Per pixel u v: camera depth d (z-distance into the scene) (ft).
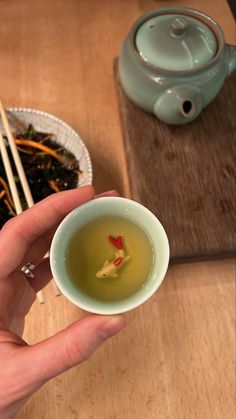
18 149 1.05
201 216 0.93
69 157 1.03
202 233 0.91
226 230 0.91
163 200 0.95
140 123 1.06
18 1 1.36
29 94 1.18
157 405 0.79
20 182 1.01
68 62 1.23
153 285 0.58
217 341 0.86
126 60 0.98
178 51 0.92
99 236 0.67
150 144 1.03
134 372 0.83
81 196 0.74
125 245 0.67
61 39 1.28
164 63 0.92
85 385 0.81
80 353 0.58
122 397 0.80
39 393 0.80
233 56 0.98
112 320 0.58
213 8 1.35
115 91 1.18
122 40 1.28
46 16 1.33
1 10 1.34
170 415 0.78
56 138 1.06
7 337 0.64
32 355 0.59
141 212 0.66
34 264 0.87
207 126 1.06
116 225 0.68
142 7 1.35
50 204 0.73
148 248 0.66
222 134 1.05
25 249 0.75
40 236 0.84
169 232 0.91
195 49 0.93
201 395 0.80
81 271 0.65
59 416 0.78
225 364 0.83
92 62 1.24
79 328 0.57
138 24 0.97
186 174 0.99
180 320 0.88
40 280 0.87
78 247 0.66
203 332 0.87
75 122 1.13
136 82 0.98
